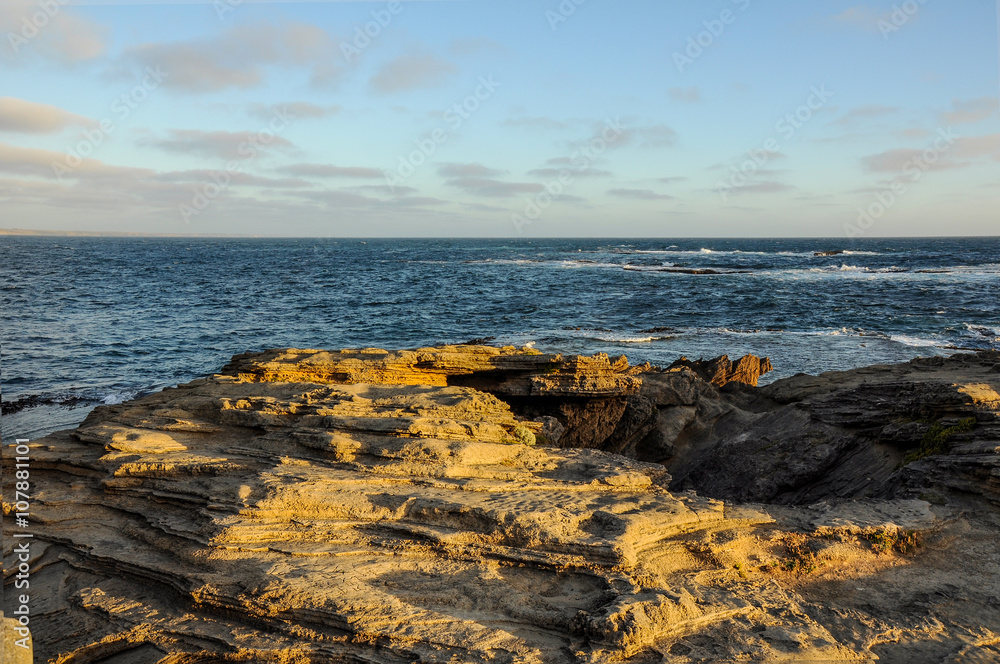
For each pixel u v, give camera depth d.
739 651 7.62
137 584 9.03
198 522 9.78
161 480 10.92
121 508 10.58
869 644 8.14
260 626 7.96
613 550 9.04
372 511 9.95
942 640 8.33
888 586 9.54
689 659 7.42
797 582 9.57
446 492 10.48
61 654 7.60
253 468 11.20
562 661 7.30
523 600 8.38
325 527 9.61
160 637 7.88
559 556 9.11
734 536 10.29
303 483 10.31
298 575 8.44
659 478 12.20
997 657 8.01
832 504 12.06
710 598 8.66
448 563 9.15
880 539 10.51
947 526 11.01
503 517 9.62
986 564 10.04
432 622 7.78
